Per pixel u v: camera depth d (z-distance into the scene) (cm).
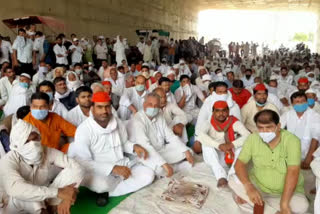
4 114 501
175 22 2725
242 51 2712
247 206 289
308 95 445
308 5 3148
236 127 357
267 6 3312
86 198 316
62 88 471
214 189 327
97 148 318
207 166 387
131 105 510
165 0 2420
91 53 1167
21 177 240
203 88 751
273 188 269
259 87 425
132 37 1895
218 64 1477
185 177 356
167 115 467
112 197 318
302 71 1145
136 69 987
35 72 859
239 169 272
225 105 353
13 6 1002
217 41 2784
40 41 877
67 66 933
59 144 367
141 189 328
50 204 263
